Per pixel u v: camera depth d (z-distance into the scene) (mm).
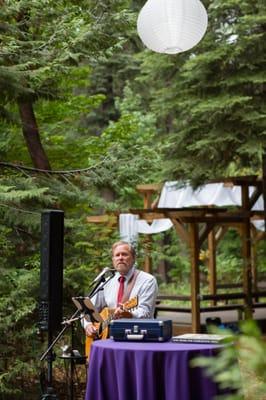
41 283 6652
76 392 7973
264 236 16828
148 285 6105
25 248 8836
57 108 11664
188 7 6113
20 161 10797
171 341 5285
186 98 13078
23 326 8125
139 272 6203
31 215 8344
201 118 12688
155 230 16062
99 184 9180
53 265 6656
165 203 16219
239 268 21344
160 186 15500
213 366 2475
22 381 8328
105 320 5914
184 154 13203
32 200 8727
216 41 12867
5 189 7910
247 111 12180
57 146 11461
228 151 12852
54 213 6695
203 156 12984
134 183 9305
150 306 6051
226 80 12359
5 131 10586
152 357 4891
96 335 5902
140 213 14367
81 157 11680
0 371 7875
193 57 12695
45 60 8664
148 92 21594
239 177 14281
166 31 6137
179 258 22719
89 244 8859
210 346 5008
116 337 5332
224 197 16234
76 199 9094
